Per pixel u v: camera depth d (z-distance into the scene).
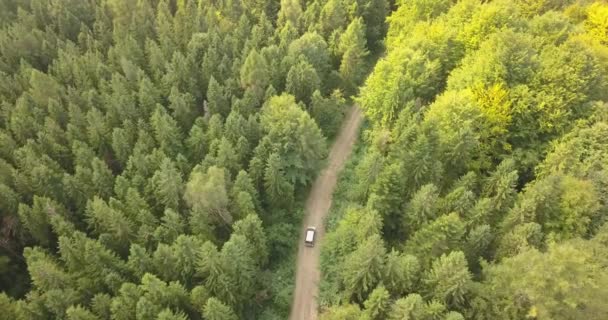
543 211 59.34
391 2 119.75
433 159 66.00
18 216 70.00
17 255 70.25
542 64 76.12
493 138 73.81
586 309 48.31
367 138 82.75
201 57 94.81
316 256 72.81
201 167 69.00
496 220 61.72
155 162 71.44
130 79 89.50
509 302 50.19
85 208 70.25
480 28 85.69
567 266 46.56
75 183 69.69
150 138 76.19
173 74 86.56
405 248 60.56
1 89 87.62
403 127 71.44
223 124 78.25
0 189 68.19
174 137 76.88
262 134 76.94
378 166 67.00
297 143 75.19
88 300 58.06
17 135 79.50
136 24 101.69
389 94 76.75
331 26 101.62
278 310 65.94
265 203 74.81
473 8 91.44
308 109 86.56
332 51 98.50
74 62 90.75
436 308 49.25
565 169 65.81
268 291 67.12
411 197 65.88
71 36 104.50
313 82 86.62
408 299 48.75
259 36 96.56
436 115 72.44
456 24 90.88
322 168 83.56
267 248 68.62
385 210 63.91
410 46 86.12
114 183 71.69
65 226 64.75
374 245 53.38
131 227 64.19
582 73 74.69
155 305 52.75
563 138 70.19
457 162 68.56
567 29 85.69
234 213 66.75
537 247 55.81
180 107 81.75
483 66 76.44
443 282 51.91
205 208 63.59
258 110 83.06
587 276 47.41
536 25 86.56
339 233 65.25
